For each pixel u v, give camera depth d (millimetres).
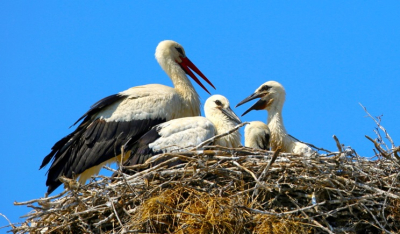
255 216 12789
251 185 13328
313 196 12961
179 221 12938
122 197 13172
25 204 13234
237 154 14023
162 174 13312
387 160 13805
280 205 13195
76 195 13031
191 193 13125
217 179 13414
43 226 13281
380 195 12961
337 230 12977
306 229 12844
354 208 13211
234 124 16219
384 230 12539
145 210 12930
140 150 15250
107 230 13312
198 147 13781
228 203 12914
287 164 13242
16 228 13578
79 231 13484
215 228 12773
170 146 14414
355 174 13188
